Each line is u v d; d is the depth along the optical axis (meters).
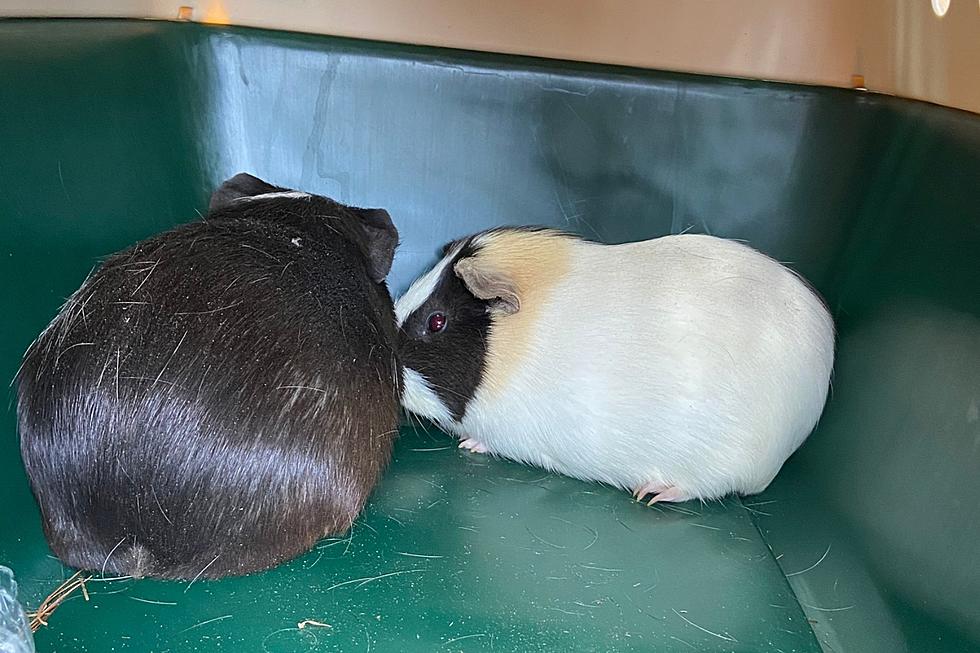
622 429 0.43
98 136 0.42
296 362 0.34
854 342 0.46
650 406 0.43
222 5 0.52
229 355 0.33
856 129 0.49
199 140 0.50
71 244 0.40
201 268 0.35
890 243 0.45
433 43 0.53
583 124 0.51
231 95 0.50
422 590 0.37
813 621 0.39
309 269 0.38
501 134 0.52
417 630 0.35
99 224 0.42
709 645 0.35
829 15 0.52
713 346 0.42
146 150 0.46
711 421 0.42
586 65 0.51
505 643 0.35
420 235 0.54
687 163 0.52
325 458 0.35
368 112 0.51
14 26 0.39
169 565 0.34
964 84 0.43
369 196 0.53
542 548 0.41
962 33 0.43
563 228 0.53
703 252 0.45
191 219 0.49
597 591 0.38
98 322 0.33
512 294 0.43
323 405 0.35
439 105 0.51
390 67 0.50
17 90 0.37
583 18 0.52
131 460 0.32
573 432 0.45
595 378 0.43
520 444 0.47
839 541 0.41
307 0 0.52
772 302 0.44
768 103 0.50
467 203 0.53
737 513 0.45
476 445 0.49
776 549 0.43
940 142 0.42
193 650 0.33
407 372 0.46
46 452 0.33
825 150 0.50
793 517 0.45
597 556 0.40
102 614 0.35
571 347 0.44
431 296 0.46
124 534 0.33
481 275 0.43
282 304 0.35
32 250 0.37
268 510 0.34
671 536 0.42
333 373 0.35
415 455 0.48
